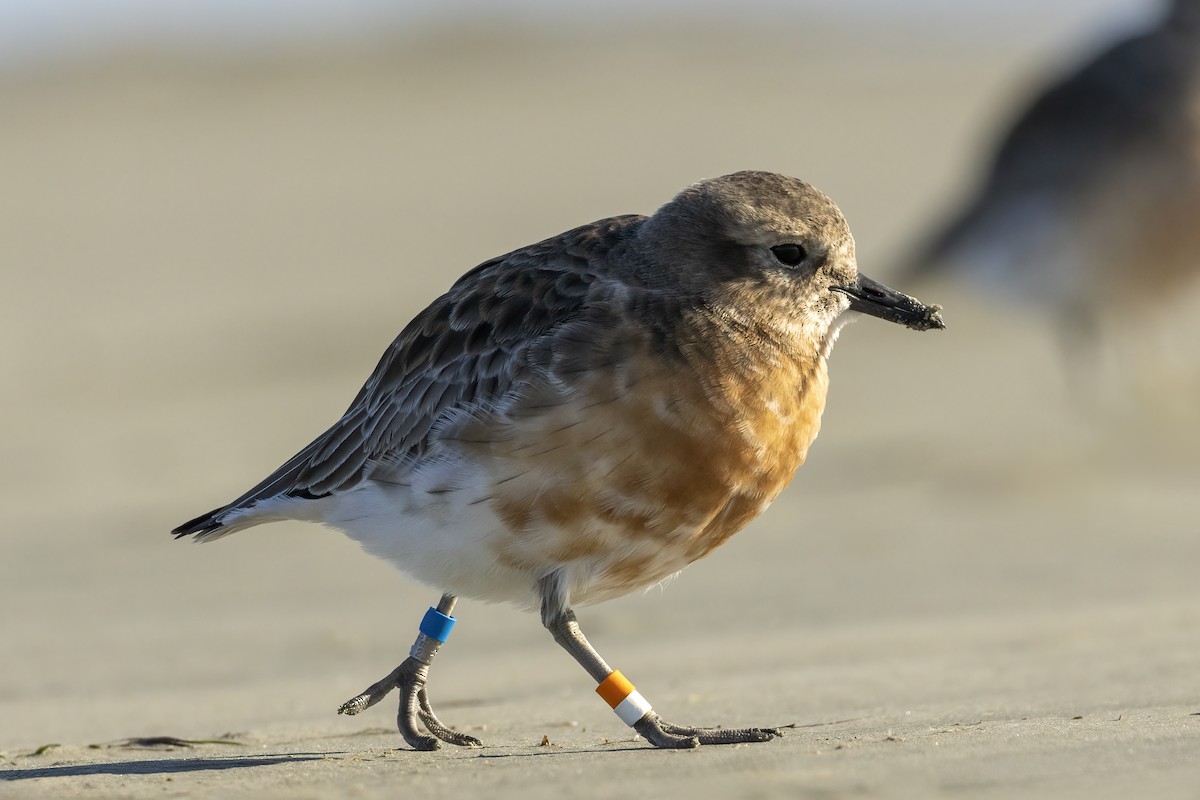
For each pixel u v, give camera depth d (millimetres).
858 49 58781
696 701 9031
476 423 7898
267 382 21375
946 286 20250
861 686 9133
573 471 7816
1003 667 9414
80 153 43656
